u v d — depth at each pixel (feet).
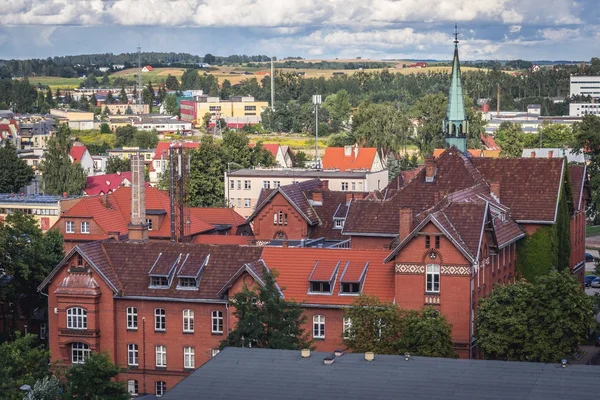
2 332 579.48
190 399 321.93
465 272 468.75
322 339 481.87
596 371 332.39
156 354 504.02
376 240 567.18
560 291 448.65
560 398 310.86
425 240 473.26
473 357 475.31
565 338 446.60
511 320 445.78
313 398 319.47
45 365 439.63
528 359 444.96
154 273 503.61
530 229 577.02
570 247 620.90
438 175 585.63
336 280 485.97
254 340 428.15
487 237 501.15
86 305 504.43
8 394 395.55
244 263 502.38
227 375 340.59
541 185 588.50
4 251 572.10
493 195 574.15
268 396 322.55
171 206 638.12
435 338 437.99
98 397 386.11
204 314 497.46
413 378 332.19
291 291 486.79
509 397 313.12
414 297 475.31
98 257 512.63
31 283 587.68
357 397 318.65
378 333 451.94
